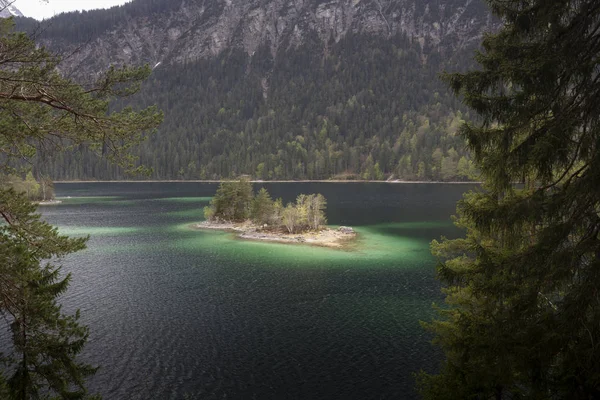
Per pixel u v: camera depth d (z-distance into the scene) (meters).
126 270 65.56
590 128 9.06
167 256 75.50
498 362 10.75
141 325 43.38
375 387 31.33
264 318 45.34
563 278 9.40
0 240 12.39
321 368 34.25
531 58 10.29
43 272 13.95
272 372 33.69
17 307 12.21
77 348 13.96
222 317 45.69
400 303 49.84
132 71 12.63
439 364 34.59
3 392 11.92
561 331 9.42
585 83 9.29
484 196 16.42
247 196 115.31
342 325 43.19
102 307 48.78
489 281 11.90
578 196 9.41
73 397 14.45
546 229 9.95
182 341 39.50
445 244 23.19
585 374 9.50
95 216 127.62
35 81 11.03
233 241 89.69
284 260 72.31
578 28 9.41
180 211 140.62
